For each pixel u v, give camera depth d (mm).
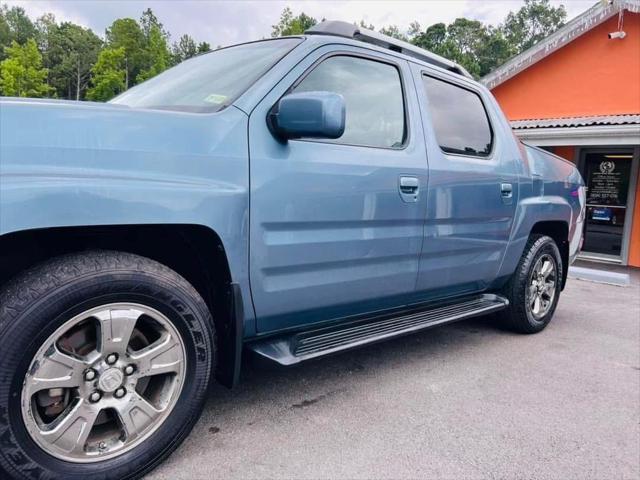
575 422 2664
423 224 2900
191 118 2020
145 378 2016
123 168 1793
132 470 1904
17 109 1646
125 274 1799
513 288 4059
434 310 3367
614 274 7812
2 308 1616
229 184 2045
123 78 52719
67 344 1780
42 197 1600
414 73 3037
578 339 4223
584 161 10078
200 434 2365
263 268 2203
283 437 2365
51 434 1726
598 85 10039
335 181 2395
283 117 2105
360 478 2068
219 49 3074
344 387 2980
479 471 2162
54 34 81938
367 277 2670
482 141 3535
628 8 9211
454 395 2936
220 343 2271
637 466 2260
